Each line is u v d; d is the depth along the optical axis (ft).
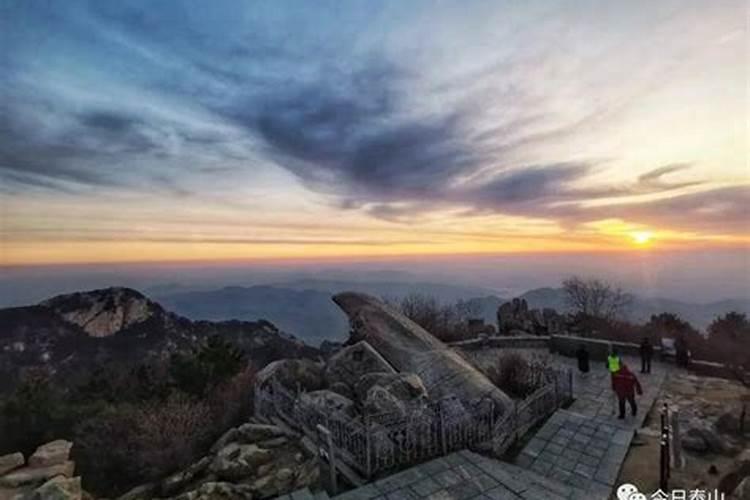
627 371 42.24
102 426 37.70
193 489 28.71
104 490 33.37
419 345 53.88
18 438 35.73
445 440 32.99
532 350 72.13
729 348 67.15
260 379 45.29
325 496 26.71
